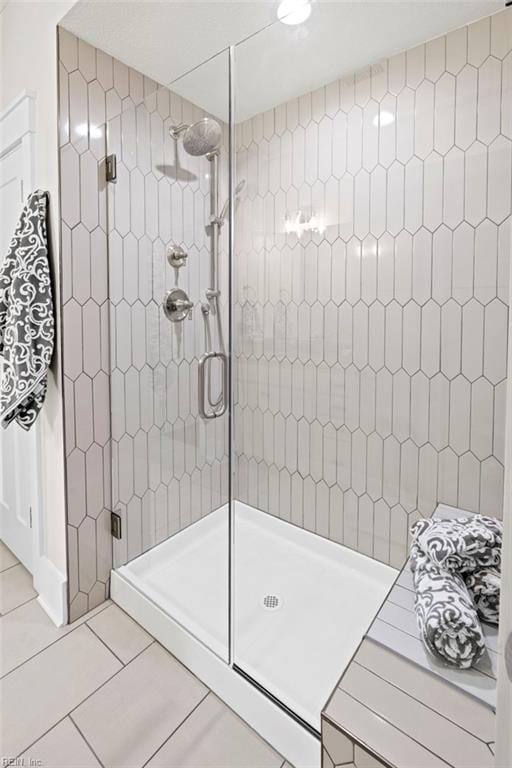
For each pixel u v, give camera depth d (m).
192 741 1.18
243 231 1.99
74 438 1.60
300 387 1.96
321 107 1.77
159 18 1.40
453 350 1.56
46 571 1.70
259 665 1.30
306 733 1.09
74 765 1.11
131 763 1.12
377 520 1.79
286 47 1.52
